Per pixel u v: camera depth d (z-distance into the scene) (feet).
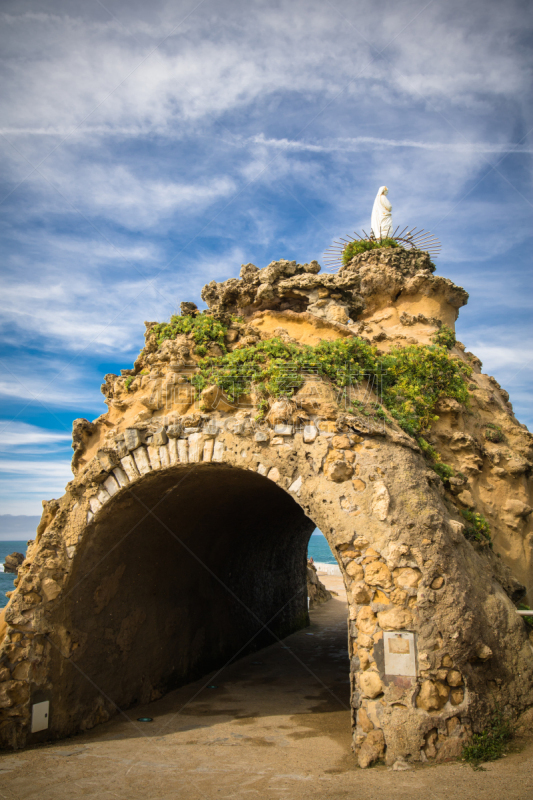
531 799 18.43
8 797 20.62
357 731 22.74
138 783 21.74
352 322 40.50
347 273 44.19
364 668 23.07
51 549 28.48
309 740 26.81
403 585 23.32
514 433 38.14
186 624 39.29
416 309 46.26
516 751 22.18
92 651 30.01
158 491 30.66
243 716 31.37
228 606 46.32
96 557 29.73
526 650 25.02
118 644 31.99
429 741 21.79
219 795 20.35
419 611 22.89
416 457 27.81
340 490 25.34
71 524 28.89
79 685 28.96
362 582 23.79
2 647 26.76
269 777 21.94
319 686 38.45
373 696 22.63
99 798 20.40
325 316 40.04
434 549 23.79
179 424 28.73
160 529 33.91
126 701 32.42
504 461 35.65
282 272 40.57
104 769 23.29
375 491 24.99
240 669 43.62
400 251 47.57
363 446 26.35
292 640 56.54
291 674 42.06
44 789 21.26
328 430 26.71
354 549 24.34
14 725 25.86
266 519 49.34
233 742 26.76
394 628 22.94
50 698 27.30
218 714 31.83
